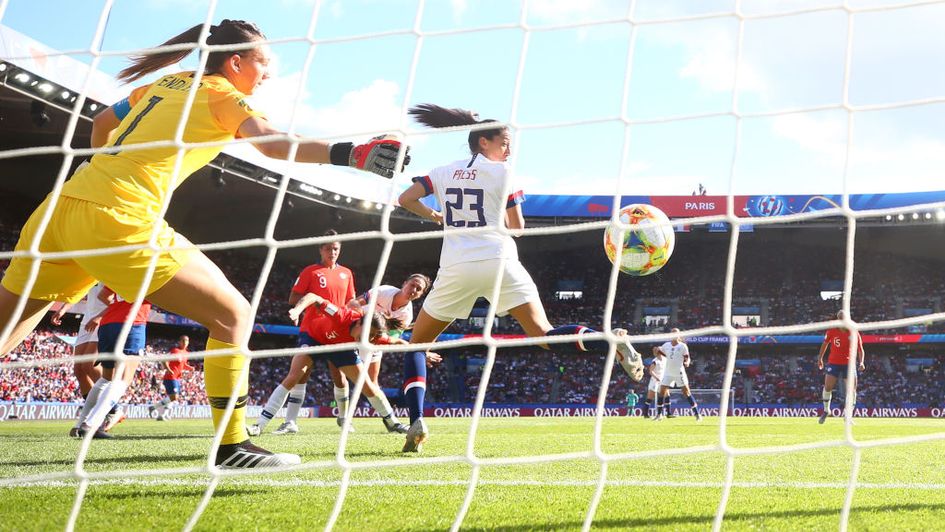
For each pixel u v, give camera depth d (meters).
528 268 36.56
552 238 34.81
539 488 3.23
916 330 32.56
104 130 3.26
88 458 4.69
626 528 2.34
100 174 2.74
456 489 3.18
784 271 35.31
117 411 7.19
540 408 29.72
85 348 7.10
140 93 3.21
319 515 2.54
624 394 31.45
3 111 19.94
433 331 4.95
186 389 27.17
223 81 2.98
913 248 34.75
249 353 2.45
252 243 2.62
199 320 2.90
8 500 2.78
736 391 32.31
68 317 25.27
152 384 24.38
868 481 3.60
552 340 2.70
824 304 34.44
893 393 30.78
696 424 13.27
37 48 17.50
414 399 5.17
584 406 29.77
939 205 2.75
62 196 2.73
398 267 37.44
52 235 2.76
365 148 2.74
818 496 3.04
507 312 4.63
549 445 6.40
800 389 31.80
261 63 3.13
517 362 32.91
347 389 8.22
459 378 32.75
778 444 6.91
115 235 2.67
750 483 3.46
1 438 7.07
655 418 16.44
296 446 5.85
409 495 3.00
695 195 31.77
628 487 3.29
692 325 34.38
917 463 4.54
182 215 28.89
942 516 2.59
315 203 28.91
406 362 5.25
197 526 2.35
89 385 7.26
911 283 34.75
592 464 4.29
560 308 35.75
